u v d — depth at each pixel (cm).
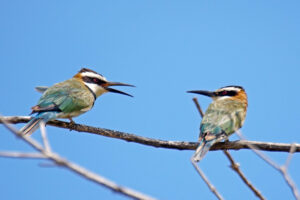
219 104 1396
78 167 537
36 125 1205
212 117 1265
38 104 1295
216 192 717
